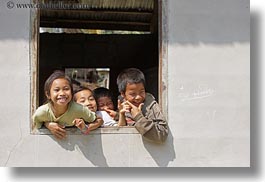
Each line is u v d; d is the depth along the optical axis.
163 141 3.52
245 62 3.66
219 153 3.62
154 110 3.51
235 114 3.63
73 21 6.65
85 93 3.85
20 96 3.48
